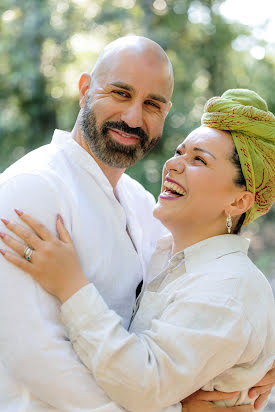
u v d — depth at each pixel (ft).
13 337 5.86
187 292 6.26
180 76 29.50
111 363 5.67
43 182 6.30
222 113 6.66
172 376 5.76
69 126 29.22
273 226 33.86
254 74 33.86
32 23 26.45
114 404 5.82
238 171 6.65
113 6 28.07
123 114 6.91
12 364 5.93
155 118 7.18
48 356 5.78
